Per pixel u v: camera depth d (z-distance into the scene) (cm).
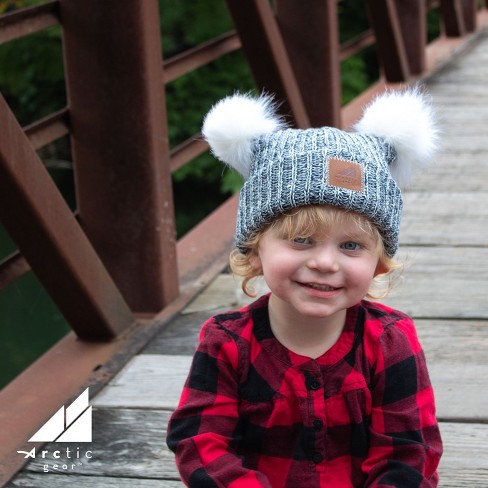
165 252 304
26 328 591
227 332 164
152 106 284
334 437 161
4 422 237
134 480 211
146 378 259
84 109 286
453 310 297
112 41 277
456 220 390
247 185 161
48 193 252
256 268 167
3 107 232
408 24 695
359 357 162
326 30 467
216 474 156
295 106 430
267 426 161
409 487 154
